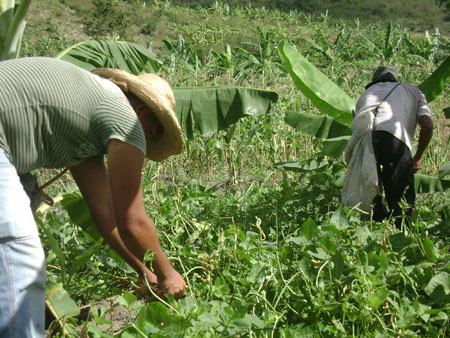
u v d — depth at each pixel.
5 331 2.17
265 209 4.81
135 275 3.58
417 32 87.69
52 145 2.35
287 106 8.24
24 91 2.26
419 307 2.84
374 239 3.46
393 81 5.39
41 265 2.25
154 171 7.01
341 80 12.12
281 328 2.77
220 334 2.48
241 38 36.09
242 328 2.52
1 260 2.16
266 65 11.70
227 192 6.14
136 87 2.62
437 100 11.14
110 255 3.39
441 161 7.58
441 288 3.04
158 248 2.55
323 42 17.95
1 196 2.17
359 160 5.04
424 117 5.18
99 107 2.37
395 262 3.23
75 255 3.53
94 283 3.33
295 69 6.07
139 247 2.49
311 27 40.12
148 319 2.43
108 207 2.85
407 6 95.12
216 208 4.39
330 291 2.98
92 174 2.82
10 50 4.65
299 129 6.23
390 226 3.93
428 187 5.61
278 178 7.36
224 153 8.05
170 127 2.69
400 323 2.75
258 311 2.97
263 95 5.22
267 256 3.33
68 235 3.76
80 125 2.34
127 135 2.37
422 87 6.23
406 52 20.27
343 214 3.51
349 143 5.12
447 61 6.00
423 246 3.50
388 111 5.06
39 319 2.25
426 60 17.52
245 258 3.32
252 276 3.08
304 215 4.90
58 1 42.19
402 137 4.97
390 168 4.99
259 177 7.33
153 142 2.85
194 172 7.57
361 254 3.21
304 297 2.98
